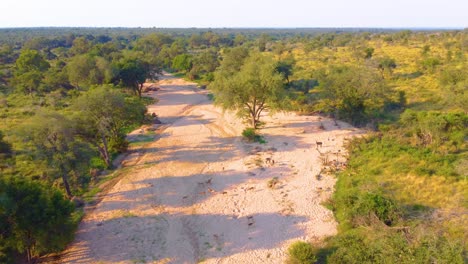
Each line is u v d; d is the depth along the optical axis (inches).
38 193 861.2
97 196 1210.0
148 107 2487.7
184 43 7544.3
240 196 1192.8
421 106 2059.5
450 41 4525.1
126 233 999.0
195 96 2849.4
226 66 3070.9
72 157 1185.4
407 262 726.5
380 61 2947.8
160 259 889.5
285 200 1155.9
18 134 1131.9
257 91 1790.1
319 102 2267.5
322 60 3806.6
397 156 1381.6
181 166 1451.8
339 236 916.0
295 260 821.9
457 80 2204.7
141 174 1378.0
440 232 874.8
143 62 3137.3
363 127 1845.5
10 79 3024.1
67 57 5270.7
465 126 1549.0
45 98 2549.2
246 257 890.7
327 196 1170.6
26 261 883.4
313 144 1630.2
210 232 1002.7
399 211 946.1
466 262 749.9
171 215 1091.3
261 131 1854.1
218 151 1611.7
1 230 806.5
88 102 1370.6
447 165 1266.0
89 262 879.1
